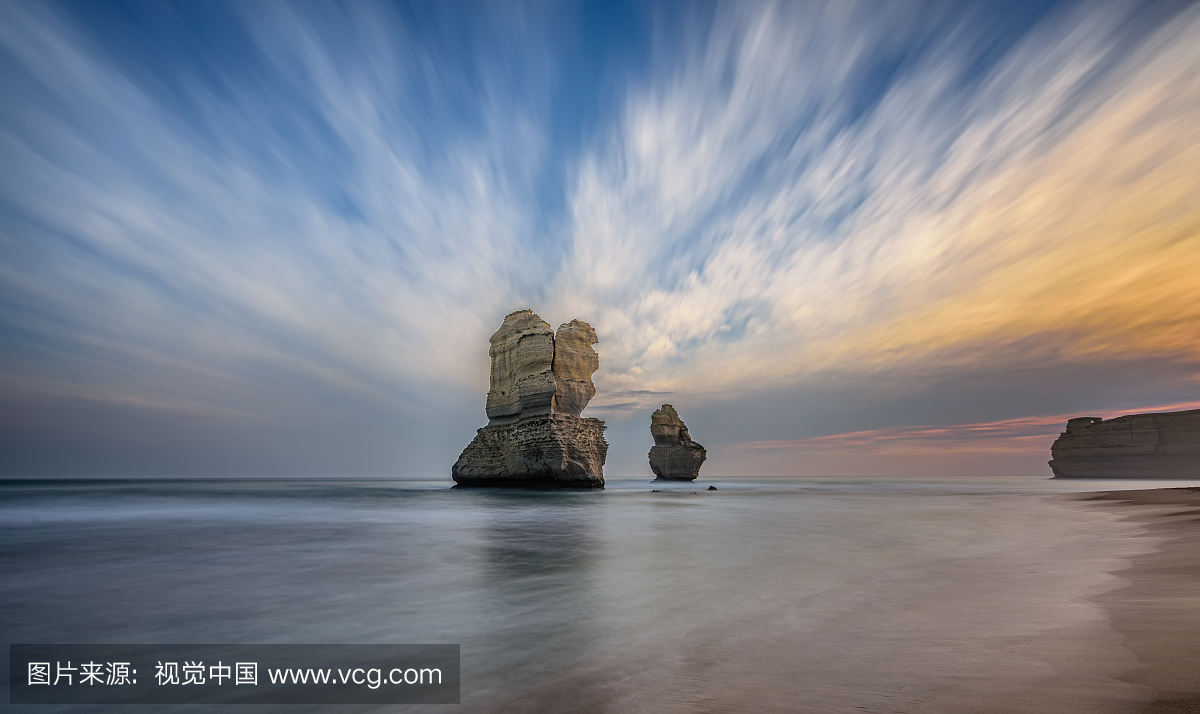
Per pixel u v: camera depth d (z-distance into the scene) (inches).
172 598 367.6
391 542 649.6
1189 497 1320.1
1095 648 221.1
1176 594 312.2
